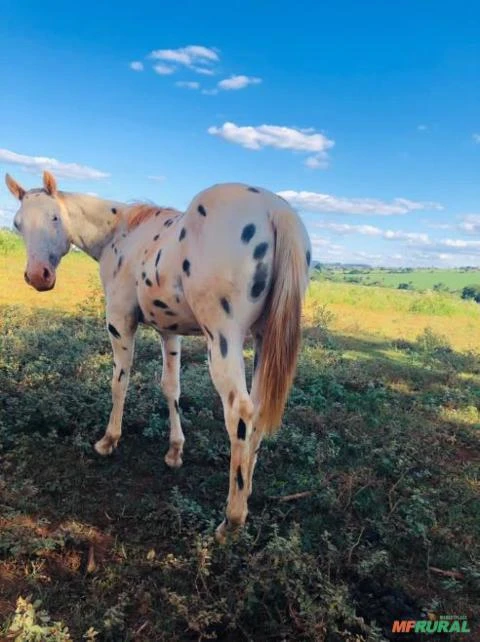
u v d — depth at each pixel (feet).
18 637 7.32
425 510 11.50
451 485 13.34
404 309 48.83
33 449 13.25
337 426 16.67
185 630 8.25
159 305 11.12
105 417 15.05
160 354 22.49
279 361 9.40
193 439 14.67
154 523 10.75
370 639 7.86
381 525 11.02
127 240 12.76
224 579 8.96
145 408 15.60
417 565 10.35
